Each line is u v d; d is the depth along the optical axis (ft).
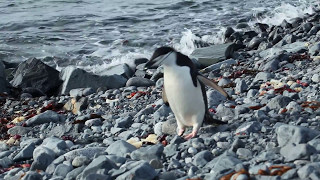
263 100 31.91
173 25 82.64
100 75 49.39
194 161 21.58
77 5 100.53
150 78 52.80
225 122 27.20
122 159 22.44
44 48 71.87
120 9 95.66
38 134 33.65
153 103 37.47
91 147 25.12
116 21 86.43
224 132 25.50
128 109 38.04
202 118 26.02
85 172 20.70
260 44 63.31
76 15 91.09
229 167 19.70
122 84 49.21
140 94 42.37
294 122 25.88
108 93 44.93
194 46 70.85
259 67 47.44
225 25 82.58
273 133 24.31
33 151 26.50
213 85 25.90
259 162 19.92
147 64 24.72
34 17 90.43
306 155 19.25
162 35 76.79
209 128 26.58
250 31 71.87
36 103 45.65
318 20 74.95
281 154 20.35
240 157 21.44
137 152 23.13
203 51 58.95
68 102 40.42
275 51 55.16
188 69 25.38
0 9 97.45
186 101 25.38
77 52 69.46
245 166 19.40
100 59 65.67
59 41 75.05
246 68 49.37
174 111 26.43
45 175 22.30
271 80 38.70
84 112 38.34
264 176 17.72
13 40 75.66
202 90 25.93
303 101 30.09
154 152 22.97
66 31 81.00
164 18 87.86
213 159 21.18
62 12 93.86
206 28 80.53
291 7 92.58
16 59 67.77
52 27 83.76
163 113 31.53
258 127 25.32
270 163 19.33
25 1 104.63
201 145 23.59
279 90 34.47
